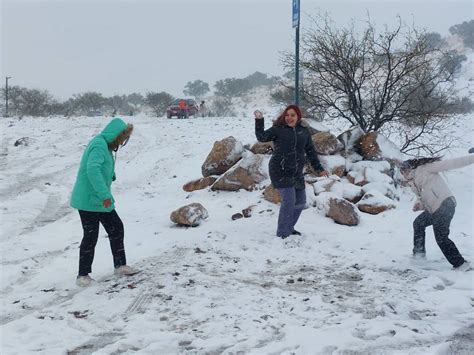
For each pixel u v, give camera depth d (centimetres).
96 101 4872
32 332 417
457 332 399
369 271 558
